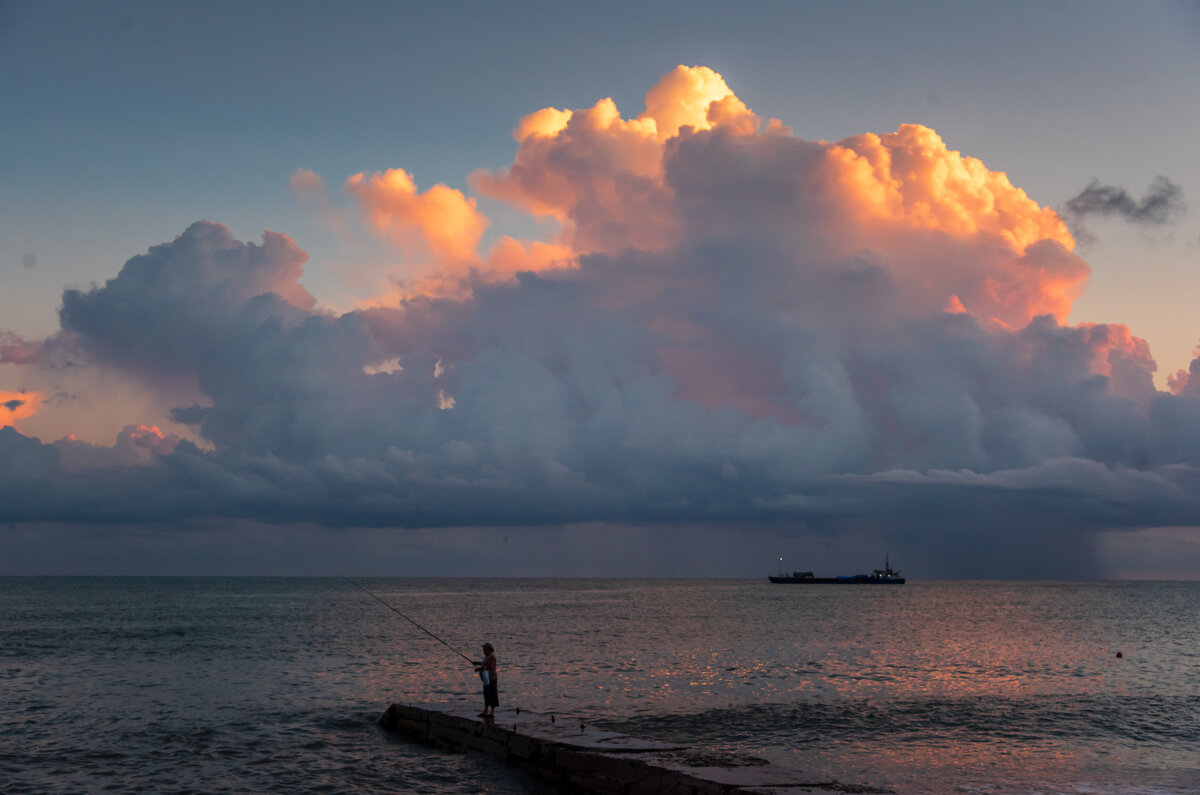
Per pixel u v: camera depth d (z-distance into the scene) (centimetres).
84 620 8725
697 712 3272
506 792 2117
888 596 17762
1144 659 5272
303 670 4478
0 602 13088
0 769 2319
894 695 3703
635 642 6256
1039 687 3972
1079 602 15650
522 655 5259
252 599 14750
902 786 2209
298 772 2303
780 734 2884
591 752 2114
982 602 14900
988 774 2355
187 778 2242
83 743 2652
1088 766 2464
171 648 5669
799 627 7975
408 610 11100
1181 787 2203
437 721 2675
